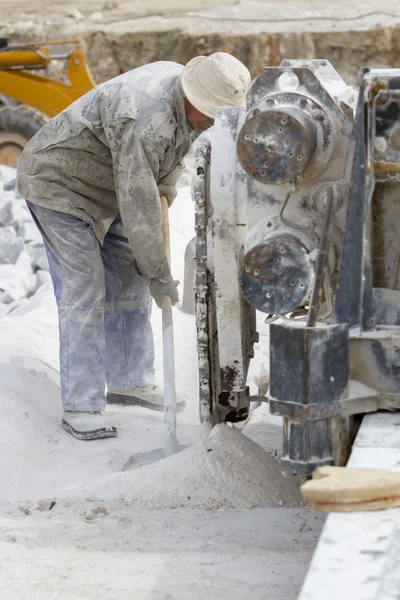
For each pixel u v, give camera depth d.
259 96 4.46
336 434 3.84
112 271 6.44
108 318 6.52
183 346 7.82
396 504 3.16
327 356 3.76
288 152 4.12
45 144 5.84
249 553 4.02
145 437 5.98
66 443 5.71
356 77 21.61
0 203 12.69
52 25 22.91
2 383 6.20
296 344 3.72
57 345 7.39
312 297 3.89
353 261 4.02
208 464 4.83
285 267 4.18
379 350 4.00
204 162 4.71
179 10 22.64
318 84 4.33
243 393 5.25
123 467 5.36
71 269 5.89
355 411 3.90
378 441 3.63
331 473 3.28
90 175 5.90
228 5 22.45
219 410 5.24
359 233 4.00
